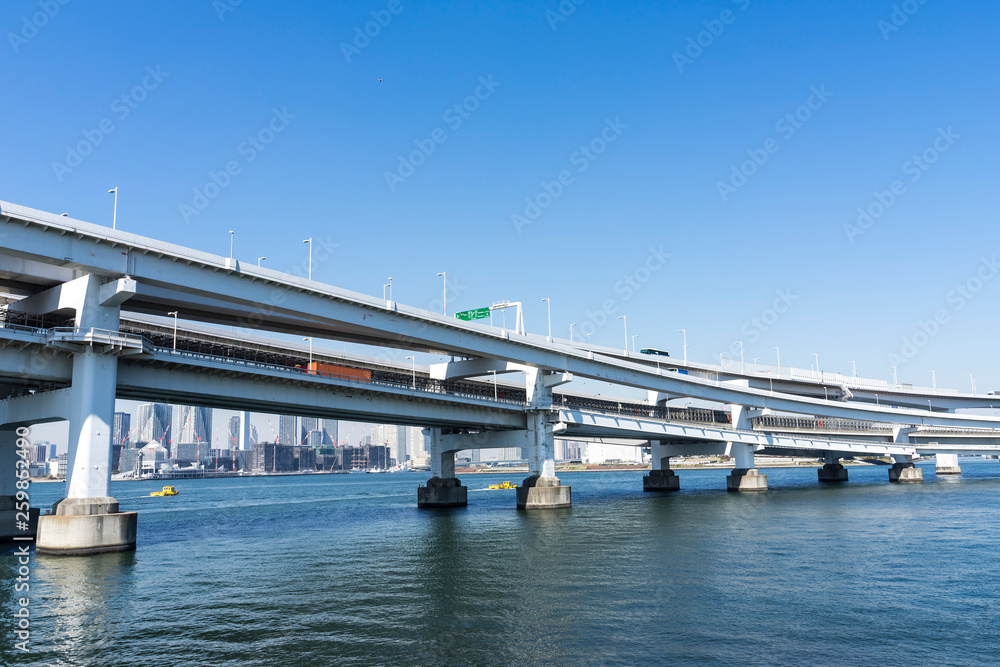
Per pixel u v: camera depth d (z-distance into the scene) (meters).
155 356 59.00
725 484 192.00
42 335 53.69
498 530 75.69
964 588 42.78
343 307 70.88
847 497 118.44
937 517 82.69
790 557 54.28
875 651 30.72
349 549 62.41
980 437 178.88
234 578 47.75
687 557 54.56
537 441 103.94
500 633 33.62
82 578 46.56
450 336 85.25
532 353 97.81
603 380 110.69
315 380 73.19
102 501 54.16
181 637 33.38
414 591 43.22
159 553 59.97
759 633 33.34
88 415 53.62
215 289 59.59
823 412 153.00
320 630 34.44
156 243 55.59
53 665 29.59
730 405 151.75
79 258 51.72
